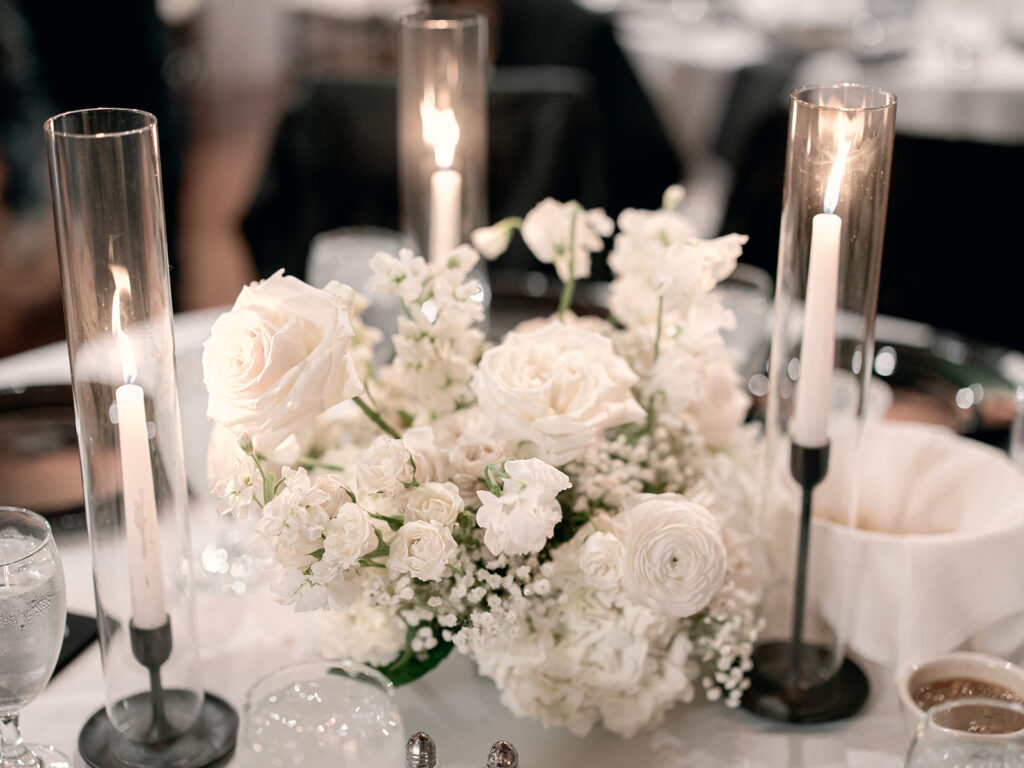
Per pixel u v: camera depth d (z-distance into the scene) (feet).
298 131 7.06
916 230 7.10
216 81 17.99
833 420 2.79
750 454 3.26
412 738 2.32
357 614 2.79
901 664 2.93
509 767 2.33
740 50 10.32
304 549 2.31
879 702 2.98
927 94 8.68
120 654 2.66
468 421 2.78
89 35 10.12
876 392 4.09
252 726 2.30
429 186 3.97
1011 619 2.91
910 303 7.17
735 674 2.72
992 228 6.87
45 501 3.55
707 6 11.27
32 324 10.57
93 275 2.42
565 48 10.10
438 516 2.39
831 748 2.80
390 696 2.37
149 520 2.57
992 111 8.57
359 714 2.37
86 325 2.46
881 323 4.76
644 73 10.59
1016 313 6.88
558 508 2.34
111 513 2.56
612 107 10.26
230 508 2.50
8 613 2.36
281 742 2.30
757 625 2.94
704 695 2.99
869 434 3.29
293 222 7.20
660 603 2.44
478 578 2.48
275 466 2.76
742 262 7.89
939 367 4.37
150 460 2.56
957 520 3.23
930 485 3.23
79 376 2.49
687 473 2.97
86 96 10.38
